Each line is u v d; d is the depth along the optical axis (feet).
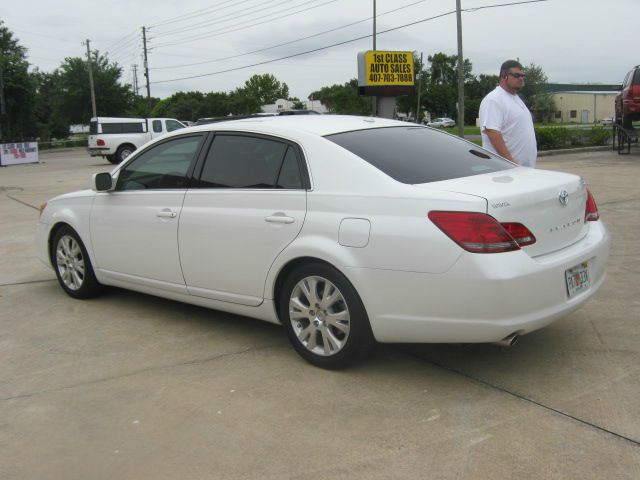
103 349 14.12
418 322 11.00
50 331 15.44
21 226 31.19
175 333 14.99
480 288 10.30
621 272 18.16
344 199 11.75
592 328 14.01
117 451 9.82
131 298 18.04
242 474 9.05
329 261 11.77
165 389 11.93
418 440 9.72
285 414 10.75
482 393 11.19
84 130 238.89
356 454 9.42
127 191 16.03
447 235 10.52
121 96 182.50
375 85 53.31
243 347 13.93
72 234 17.74
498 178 11.89
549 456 9.09
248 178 13.47
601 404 10.57
